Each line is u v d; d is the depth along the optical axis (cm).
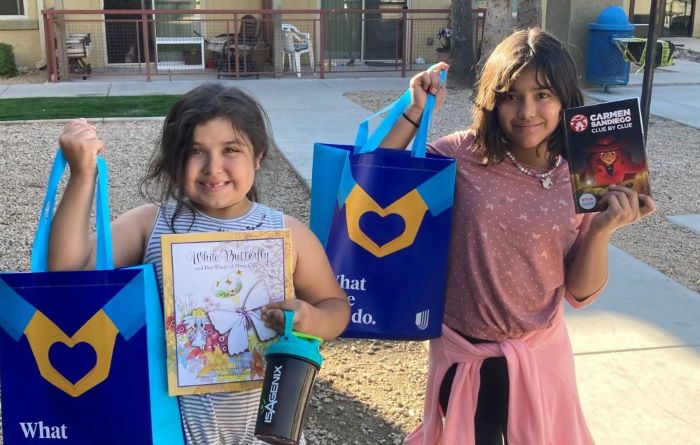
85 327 171
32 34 1534
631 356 388
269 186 689
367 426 346
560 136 225
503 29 1152
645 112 638
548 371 240
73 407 174
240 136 188
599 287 231
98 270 170
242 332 185
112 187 742
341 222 233
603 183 209
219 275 184
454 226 236
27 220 643
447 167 226
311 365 178
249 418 191
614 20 1288
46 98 1227
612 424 329
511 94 221
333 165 236
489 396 241
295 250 199
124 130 991
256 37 1483
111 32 1538
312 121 1041
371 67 1609
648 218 666
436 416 250
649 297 470
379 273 233
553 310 237
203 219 196
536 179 230
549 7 1368
